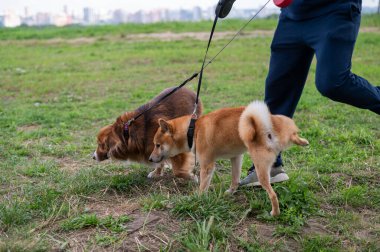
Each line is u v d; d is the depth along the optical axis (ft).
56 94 30.09
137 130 14.69
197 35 62.85
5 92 30.76
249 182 13.10
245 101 25.30
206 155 12.72
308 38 11.75
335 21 11.14
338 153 16.02
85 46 56.18
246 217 11.57
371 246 10.08
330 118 21.22
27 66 41.93
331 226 11.03
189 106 15.51
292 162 15.46
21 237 10.55
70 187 13.62
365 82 11.55
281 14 12.49
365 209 11.98
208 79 33.09
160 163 14.70
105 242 10.44
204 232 10.28
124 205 12.62
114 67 40.42
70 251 10.15
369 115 21.20
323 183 13.60
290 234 10.64
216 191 13.07
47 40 63.98
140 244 10.34
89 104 26.23
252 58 42.24
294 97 12.98
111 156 15.23
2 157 17.33
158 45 53.98
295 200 11.88
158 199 12.41
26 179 14.89
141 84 32.32
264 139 11.16
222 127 12.32
